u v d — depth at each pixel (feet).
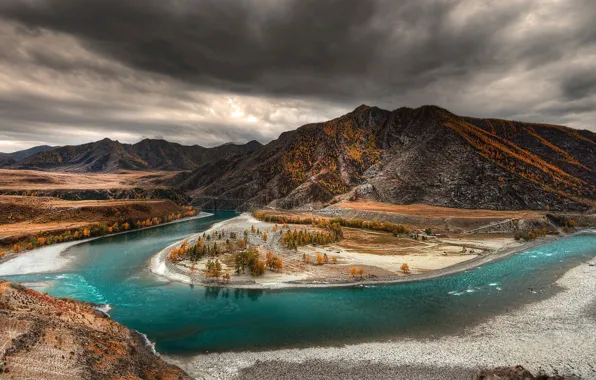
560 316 245.65
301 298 298.97
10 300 190.39
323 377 176.04
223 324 243.19
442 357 194.18
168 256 426.10
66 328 175.32
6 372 132.46
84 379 138.51
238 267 361.71
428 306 276.82
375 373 179.42
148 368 171.32
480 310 264.72
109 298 298.15
